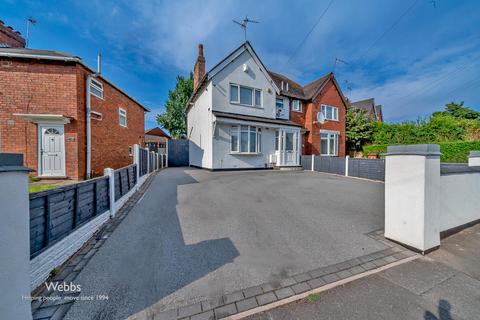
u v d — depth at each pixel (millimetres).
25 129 7695
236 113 13461
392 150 3436
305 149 17516
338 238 3533
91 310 1895
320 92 17844
